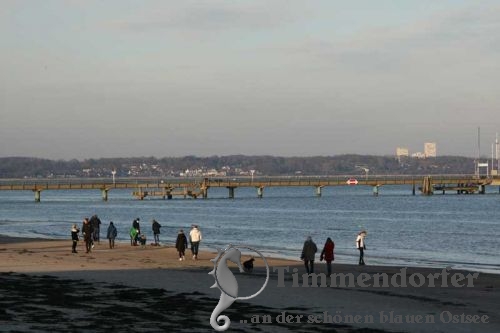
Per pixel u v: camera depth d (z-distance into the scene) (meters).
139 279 47.69
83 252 71.38
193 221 142.88
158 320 31.77
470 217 155.25
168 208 196.12
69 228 124.25
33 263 58.38
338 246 90.50
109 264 58.38
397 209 189.88
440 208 193.50
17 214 175.38
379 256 77.00
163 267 56.56
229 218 152.50
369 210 185.88
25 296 38.44
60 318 31.86
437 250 86.06
